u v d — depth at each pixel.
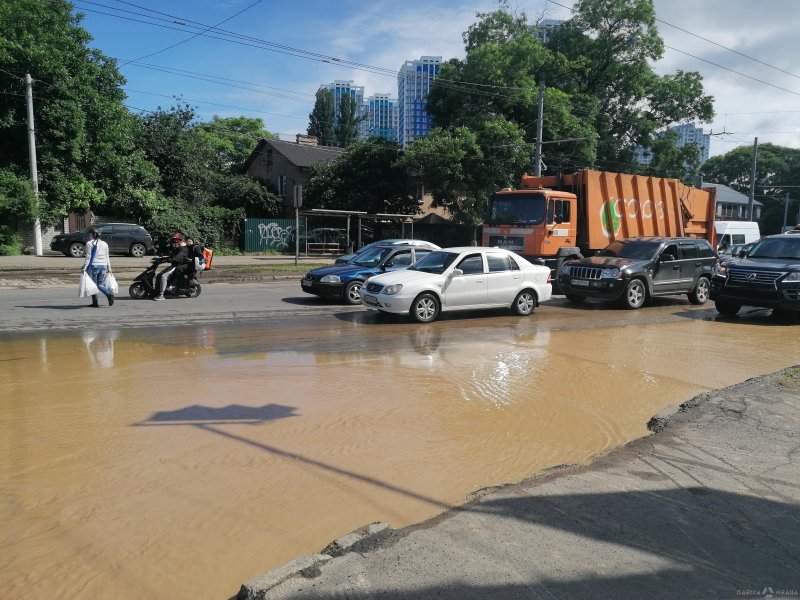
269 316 12.50
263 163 45.44
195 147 36.75
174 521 3.88
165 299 14.81
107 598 3.11
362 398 6.67
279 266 25.44
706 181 78.38
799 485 4.46
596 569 3.28
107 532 3.74
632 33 38.94
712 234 21.98
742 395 6.80
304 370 7.89
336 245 36.94
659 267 15.22
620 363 8.70
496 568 3.25
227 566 3.40
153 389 6.82
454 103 34.88
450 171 30.62
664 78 40.72
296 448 5.16
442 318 12.70
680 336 11.07
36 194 26.20
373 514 4.03
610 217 18.03
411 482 4.55
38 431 5.43
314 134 65.12
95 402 6.30
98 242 12.83
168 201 32.78
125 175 30.50
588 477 4.55
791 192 72.81
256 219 35.50
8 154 27.84
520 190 17.31
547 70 36.53
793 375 7.70
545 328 11.64
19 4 27.09
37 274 19.75
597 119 39.38
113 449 5.03
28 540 3.64
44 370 7.59
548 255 16.86
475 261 12.65
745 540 3.65
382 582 3.10
